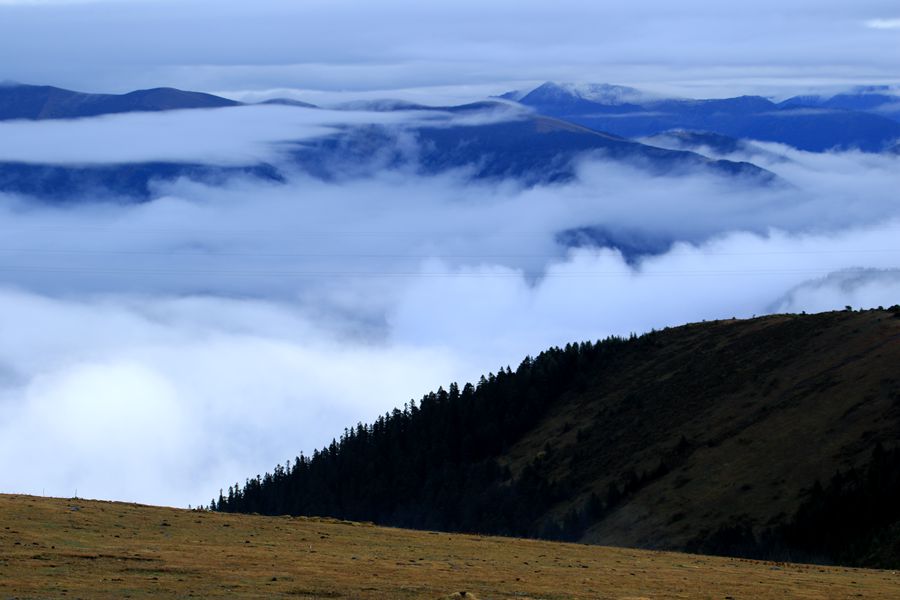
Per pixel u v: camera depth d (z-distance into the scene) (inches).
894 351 4451.3
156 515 2207.2
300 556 1872.5
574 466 5206.7
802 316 5664.4
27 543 1785.2
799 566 2242.9
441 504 5693.9
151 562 1716.3
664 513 4040.4
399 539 2202.3
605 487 4709.6
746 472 4040.4
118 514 2148.1
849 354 4712.1
